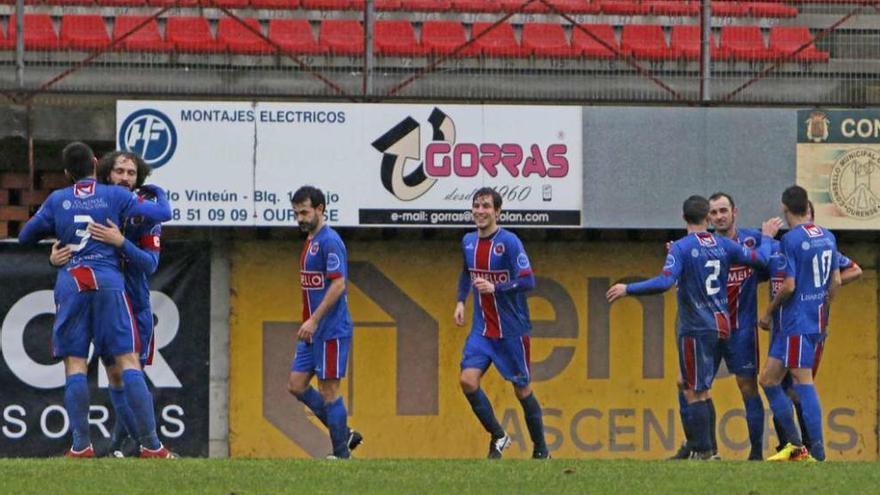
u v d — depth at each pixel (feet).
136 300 137.90
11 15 207.21
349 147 178.29
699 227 148.05
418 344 187.62
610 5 218.59
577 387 188.44
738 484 106.63
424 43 211.41
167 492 99.71
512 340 154.10
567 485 105.29
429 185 178.70
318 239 146.41
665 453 188.96
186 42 199.93
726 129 181.06
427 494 100.32
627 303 189.37
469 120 179.11
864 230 183.42
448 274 188.24
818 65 195.62
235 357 184.65
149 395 127.44
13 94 179.11
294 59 185.16
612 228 181.47
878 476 112.78
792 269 142.51
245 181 177.17
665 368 189.16
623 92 188.65
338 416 147.64
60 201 126.00
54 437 179.52
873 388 191.11
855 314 191.11
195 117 176.76
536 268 189.06
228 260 184.96
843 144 181.37
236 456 184.14
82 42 198.80
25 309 179.42
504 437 155.22
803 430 155.63
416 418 187.11
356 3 216.74
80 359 126.93
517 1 220.23
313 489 102.12
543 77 187.73
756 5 215.31
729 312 152.46
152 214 132.26
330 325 146.41
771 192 180.96
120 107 176.14
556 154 179.63
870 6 200.13
